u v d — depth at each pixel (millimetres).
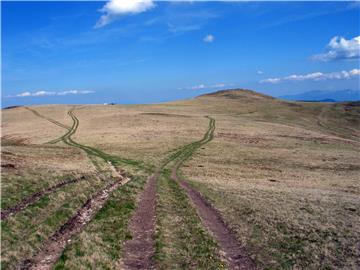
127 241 24203
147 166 61219
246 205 34875
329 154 79500
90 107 166375
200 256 22125
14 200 27609
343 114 165125
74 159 57094
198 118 127688
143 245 23828
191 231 26922
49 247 22000
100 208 31516
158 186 44750
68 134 95000
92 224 26359
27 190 30656
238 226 28578
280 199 38125
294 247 24219
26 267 19047
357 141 109812
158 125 109375
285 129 112750
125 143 82312
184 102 197750
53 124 115438
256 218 30422
